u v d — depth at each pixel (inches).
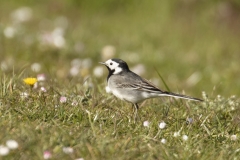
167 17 936.3
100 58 706.8
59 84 463.2
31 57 647.8
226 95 646.5
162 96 429.1
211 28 921.5
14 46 661.3
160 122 379.2
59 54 670.5
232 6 966.4
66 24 848.3
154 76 690.8
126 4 962.1
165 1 957.8
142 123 375.6
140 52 756.6
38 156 301.4
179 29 900.0
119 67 449.7
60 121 361.4
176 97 422.6
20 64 608.4
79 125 354.6
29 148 307.7
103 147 316.5
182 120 393.1
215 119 398.0
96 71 591.8
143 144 337.1
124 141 331.6
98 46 738.2
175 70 716.0
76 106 382.3
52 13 924.6
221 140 367.2
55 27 832.9
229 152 341.1
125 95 426.9
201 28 917.8
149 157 319.6
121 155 316.2
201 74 705.0
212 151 338.0
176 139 355.3
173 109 418.0
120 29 866.8
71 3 954.7
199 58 773.9
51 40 673.0
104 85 482.9
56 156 305.3
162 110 413.7
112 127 358.3
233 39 893.2
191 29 911.7
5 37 681.0
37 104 377.7
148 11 951.6
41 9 933.8
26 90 413.1
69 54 682.2
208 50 812.0
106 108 400.5
